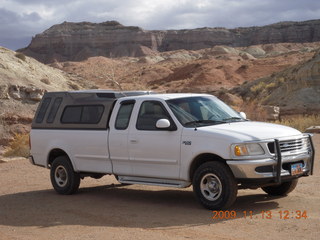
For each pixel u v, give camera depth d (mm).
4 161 16422
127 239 6359
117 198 9508
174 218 7453
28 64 42781
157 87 103000
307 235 6105
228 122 8484
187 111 8477
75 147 9805
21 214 8539
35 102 35656
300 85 44688
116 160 9117
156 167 8539
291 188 8680
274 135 7734
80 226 7332
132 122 8883
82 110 9867
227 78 101188
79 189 10805
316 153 14883
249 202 8430
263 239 6027
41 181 12227
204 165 7820
